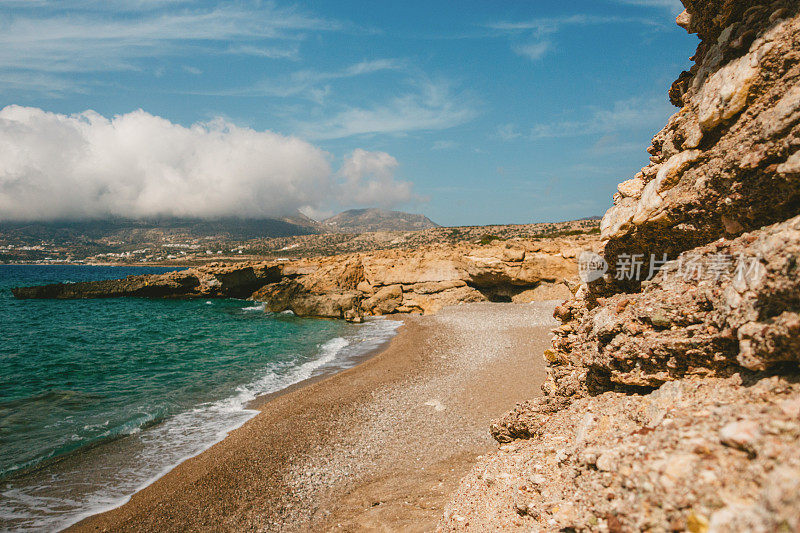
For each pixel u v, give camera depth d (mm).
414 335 33688
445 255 49688
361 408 16641
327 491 10578
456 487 9641
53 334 36406
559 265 44125
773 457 2656
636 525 3182
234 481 11188
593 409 5746
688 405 4258
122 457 12547
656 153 7352
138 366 24766
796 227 3822
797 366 3582
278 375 22516
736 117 5145
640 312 5570
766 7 5141
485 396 17000
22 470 11711
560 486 4898
